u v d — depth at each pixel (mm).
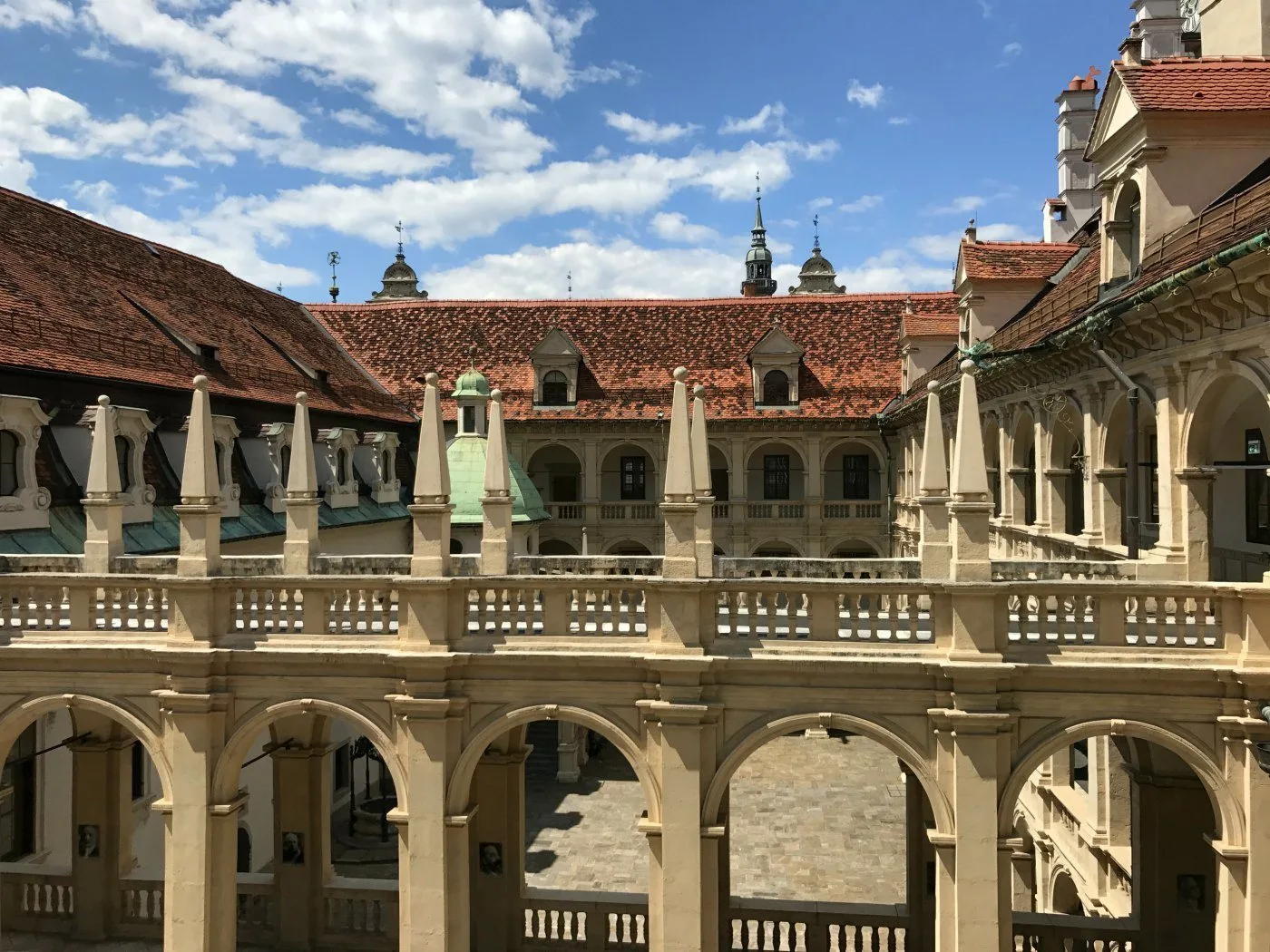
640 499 51188
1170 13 31859
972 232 32688
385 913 20344
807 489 47938
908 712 15734
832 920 18969
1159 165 19219
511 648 16562
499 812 19609
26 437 22438
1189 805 18062
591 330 51562
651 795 16297
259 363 36156
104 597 17906
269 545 30688
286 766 20234
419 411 47750
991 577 15531
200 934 16906
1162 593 15109
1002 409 28328
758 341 48594
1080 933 18453
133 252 34938
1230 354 15203
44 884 20703
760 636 16234
